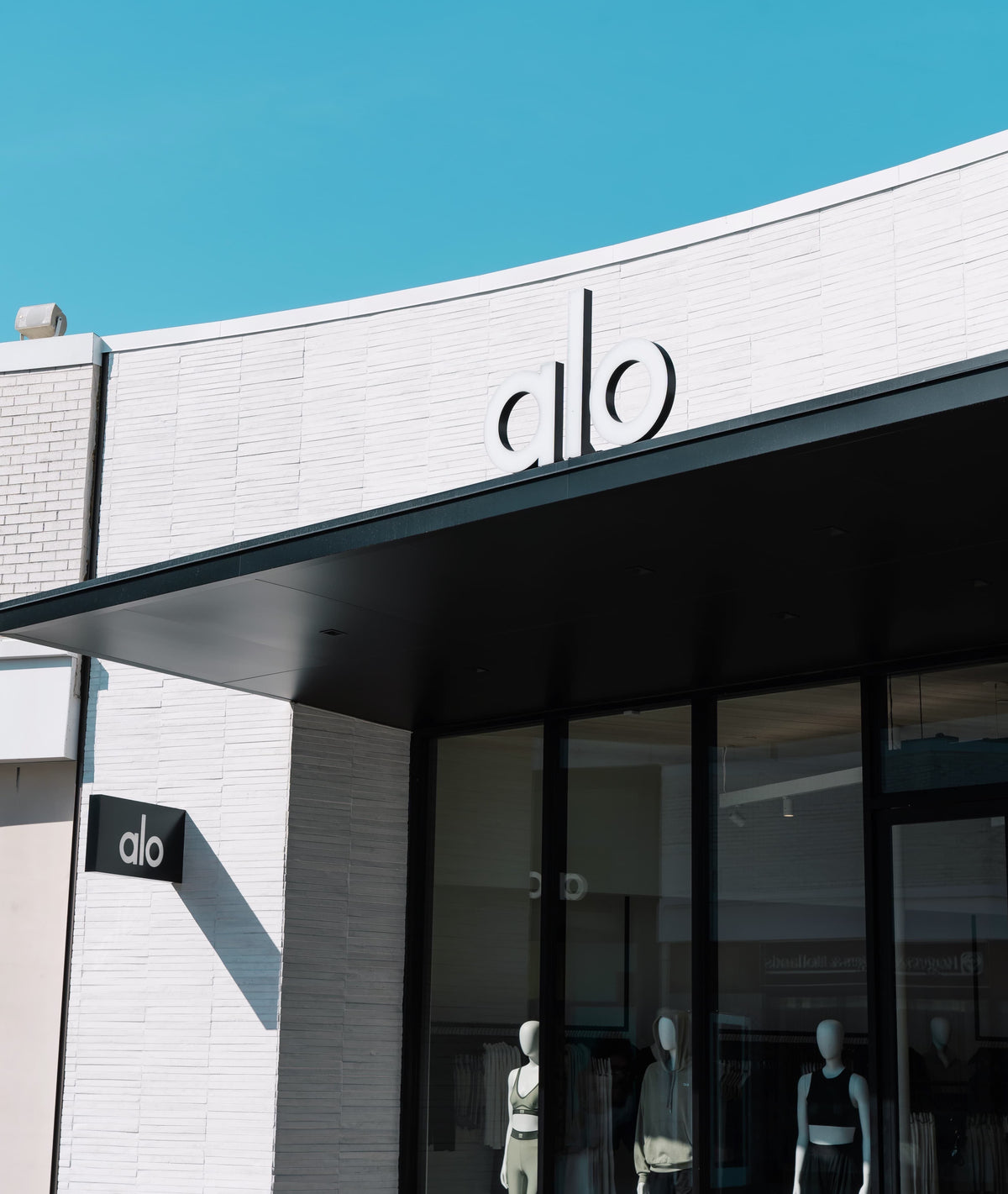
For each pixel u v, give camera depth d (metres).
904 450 5.41
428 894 10.42
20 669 10.76
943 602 7.32
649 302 10.13
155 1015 9.95
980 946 7.86
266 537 7.02
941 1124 7.80
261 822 9.96
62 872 10.48
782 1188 8.30
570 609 7.62
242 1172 9.44
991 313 8.87
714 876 9.02
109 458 11.14
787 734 8.92
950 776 8.17
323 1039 9.77
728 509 6.09
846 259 9.48
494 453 7.40
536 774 10.10
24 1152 10.07
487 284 10.52
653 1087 9.04
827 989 8.40
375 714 10.27
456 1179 9.80
